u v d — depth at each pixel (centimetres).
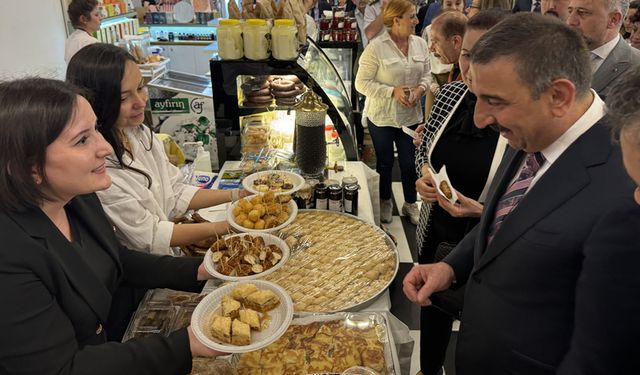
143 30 648
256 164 255
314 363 129
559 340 107
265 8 266
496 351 119
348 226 205
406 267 319
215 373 126
